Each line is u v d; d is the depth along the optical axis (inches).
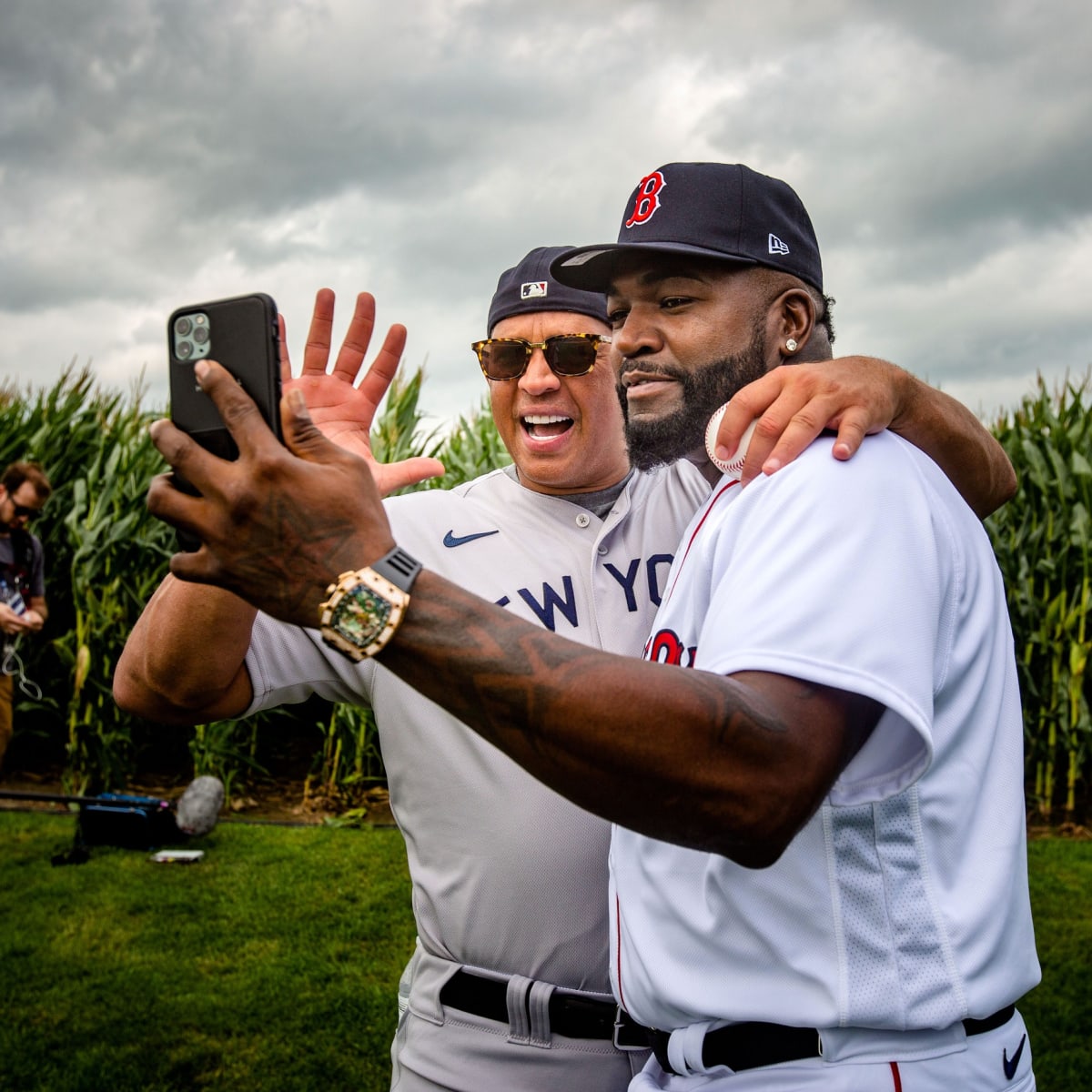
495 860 61.1
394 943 183.8
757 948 40.0
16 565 238.4
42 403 328.8
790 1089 39.2
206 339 36.1
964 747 41.0
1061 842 247.4
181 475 33.8
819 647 33.4
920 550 36.8
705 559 42.1
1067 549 270.2
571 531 69.9
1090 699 286.8
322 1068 141.9
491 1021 61.4
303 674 64.2
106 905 199.3
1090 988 160.7
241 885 210.7
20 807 264.5
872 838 39.1
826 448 38.9
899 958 38.9
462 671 32.0
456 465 293.4
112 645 275.0
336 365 62.5
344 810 268.8
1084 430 287.7
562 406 70.8
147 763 305.1
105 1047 146.2
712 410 50.0
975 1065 40.1
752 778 31.3
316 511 32.6
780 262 49.9
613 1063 60.1
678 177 49.6
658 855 43.9
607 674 31.3
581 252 50.4
